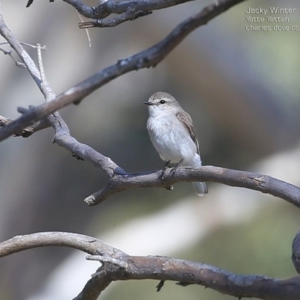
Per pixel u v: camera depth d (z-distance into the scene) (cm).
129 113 1678
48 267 1455
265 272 1366
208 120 1589
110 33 1407
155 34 1430
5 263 1436
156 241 1439
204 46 1431
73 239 535
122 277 492
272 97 1481
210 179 565
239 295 440
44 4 1356
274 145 1514
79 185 1608
